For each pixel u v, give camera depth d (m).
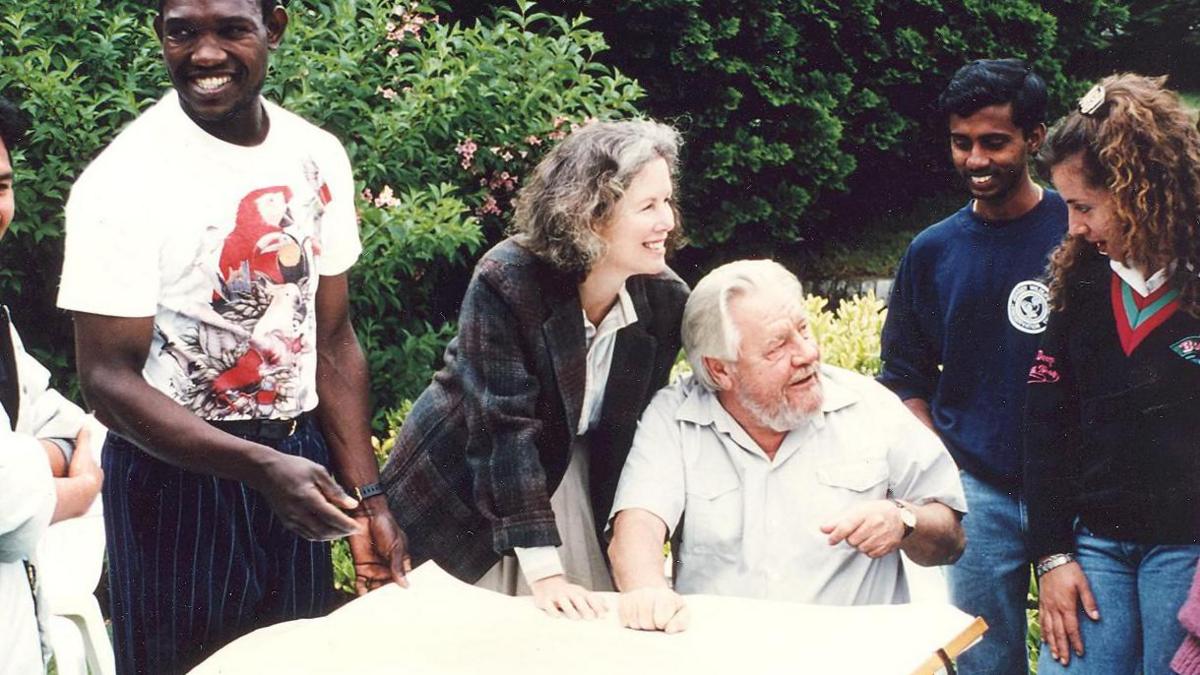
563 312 2.77
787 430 2.80
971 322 3.21
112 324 2.50
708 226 7.67
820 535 2.77
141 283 2.50
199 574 2.68
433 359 5.59
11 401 2.48
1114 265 2.74
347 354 2.90
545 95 6.04
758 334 2.71
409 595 2.65
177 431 2.51
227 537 2.69
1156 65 10.41
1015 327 3.16
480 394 2.77
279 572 2.79
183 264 2.55
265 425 2.69
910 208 8.69
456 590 2.68
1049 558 2.93
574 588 2.63
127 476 2.65
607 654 2.36
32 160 5.11
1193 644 2.65
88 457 2.60
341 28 5.59
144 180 2.50
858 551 2.77
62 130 5.06
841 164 7.93
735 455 2.81
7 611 2.25
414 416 3.02
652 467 2.83
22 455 2.19
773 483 2.80
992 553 3.25
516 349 2.77
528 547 2.70
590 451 2.96
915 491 2.86
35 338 5.36
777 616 2.47
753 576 2.79
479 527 2.97
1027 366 3.15
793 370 2.73
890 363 3.44
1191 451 2.70
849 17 8.05
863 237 8.37
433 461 2.96
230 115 2.56
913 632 2.37
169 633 2.70
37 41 5.14
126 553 2.68
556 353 2.77
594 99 6.11
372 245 5.14
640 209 2.67
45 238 5.20
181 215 2.53
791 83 7.66
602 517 2.98
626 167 2.65
